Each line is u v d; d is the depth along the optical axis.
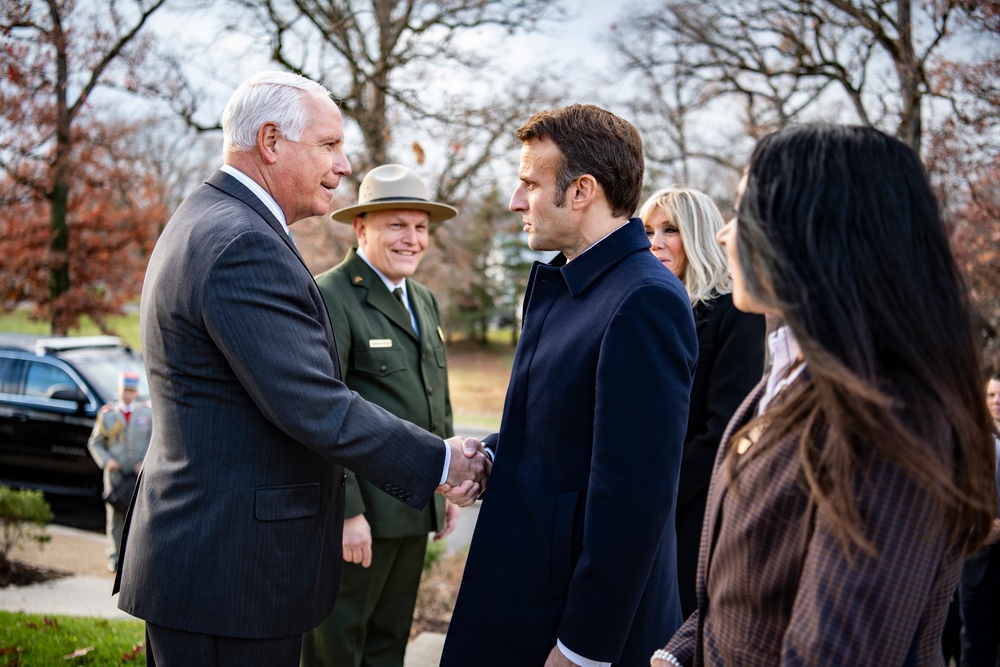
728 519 1.14
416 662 3.39
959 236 5.91
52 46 6.48
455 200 8.62
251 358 1.67
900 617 0.94
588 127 1.71
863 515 0.95
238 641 1.75
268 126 1.86
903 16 5.41
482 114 7.83
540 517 1.66
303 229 8.22
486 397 24.39
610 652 1.52
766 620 1.09
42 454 6.74
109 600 4.67
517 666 1.67
